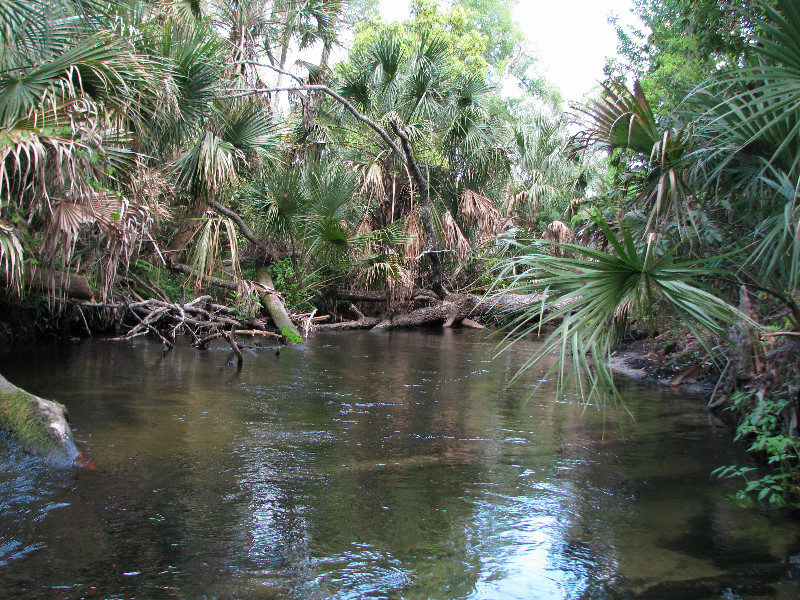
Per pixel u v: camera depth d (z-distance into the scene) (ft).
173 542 7.93
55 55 16.92
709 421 15.47
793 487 10.23
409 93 42.88
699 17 18.34
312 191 34.32
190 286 32.19
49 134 13.87
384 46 41.42
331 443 12.82
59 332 28.02
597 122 13.55
